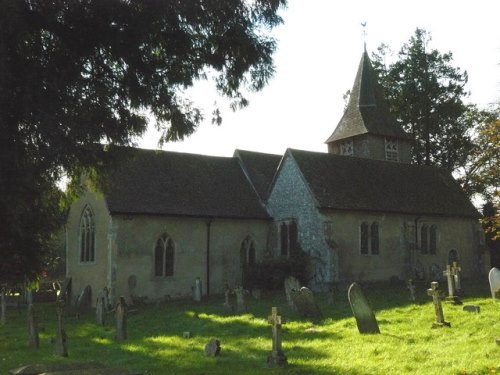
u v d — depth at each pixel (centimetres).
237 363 1088
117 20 1003
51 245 1348
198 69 1166
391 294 2314
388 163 3444
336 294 2430
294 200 2848
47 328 1836
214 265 2736
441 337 1219
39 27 969
